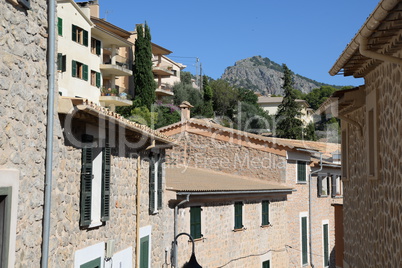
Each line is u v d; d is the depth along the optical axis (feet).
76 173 32.91
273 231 78.74
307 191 90.53
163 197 53.47
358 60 27.78
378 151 28.14
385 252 27.07
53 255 29.19
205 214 62.18
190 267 33.53
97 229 36.40
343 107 35.78
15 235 24.08
